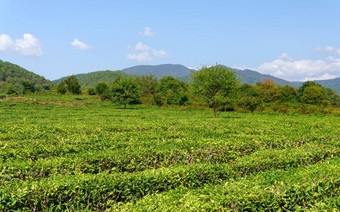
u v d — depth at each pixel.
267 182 7.57
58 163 9.23
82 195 7.09
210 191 6.95
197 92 33.84
